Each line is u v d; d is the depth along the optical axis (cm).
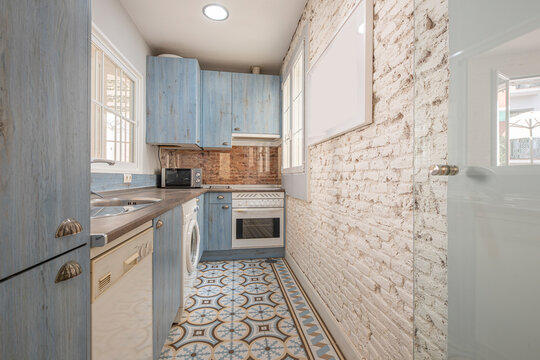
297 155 254
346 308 141
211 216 298
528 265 51
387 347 103
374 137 114
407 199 91
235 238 302
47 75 47
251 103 319
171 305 146
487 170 59
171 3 209
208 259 301
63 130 52
